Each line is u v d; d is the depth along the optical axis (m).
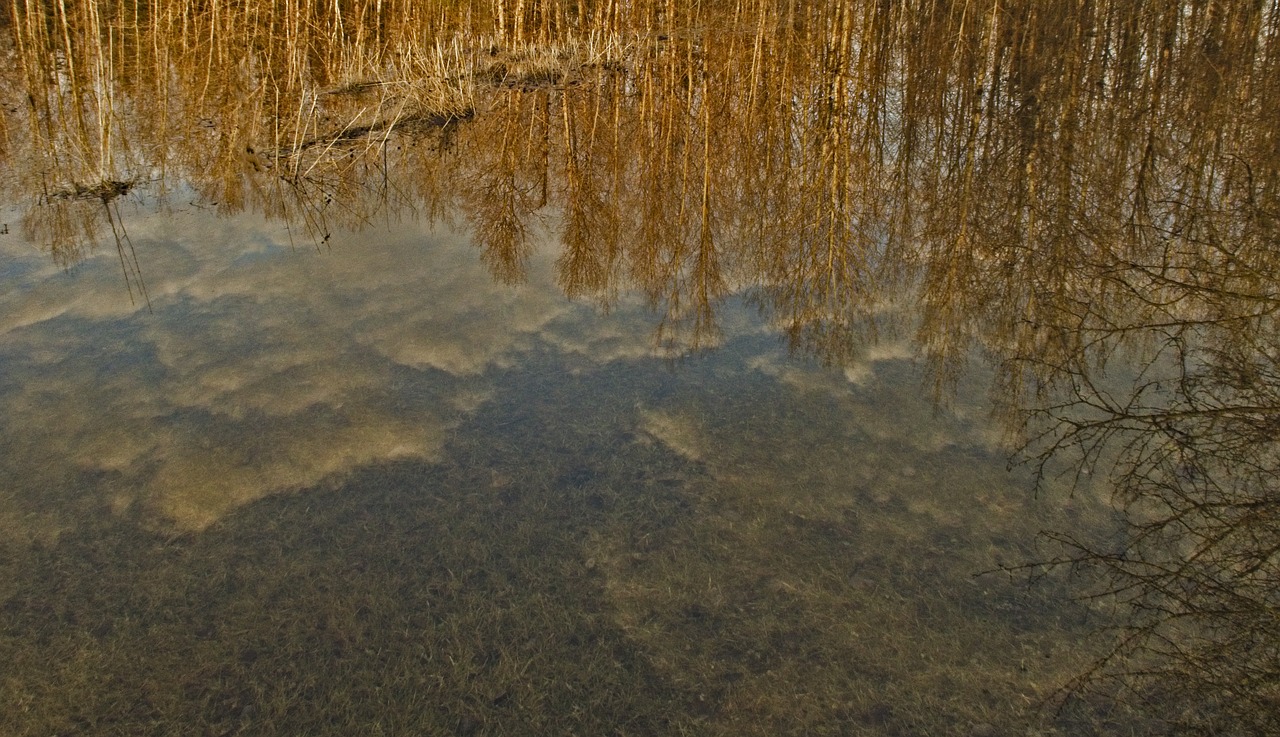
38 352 3.44
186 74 7.25
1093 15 6.92
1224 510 2.38
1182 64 6.34
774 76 7.02
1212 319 3.35
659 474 2.81
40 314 3.75
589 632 2.19
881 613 2.26
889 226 5.01
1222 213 4.29
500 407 3.17
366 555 2.44
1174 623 2.14
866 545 2.50
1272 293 3.36
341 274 4.25
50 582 2.32
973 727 1.93
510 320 3.83
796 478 2.79
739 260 4.62
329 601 2.28
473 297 4.05
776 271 4.47
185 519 2.57
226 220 4.88
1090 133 5.79
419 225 4.95
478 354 3.53
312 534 2.52
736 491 2.73
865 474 2.82
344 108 6.84
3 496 2.64
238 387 3.24
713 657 2.13
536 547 2.48
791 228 5.03
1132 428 2.71
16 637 2.14
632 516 2.61
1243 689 1.90
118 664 2.07
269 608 2.25
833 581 2.37
